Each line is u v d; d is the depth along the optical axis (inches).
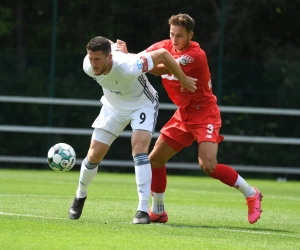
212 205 1374.3
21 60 2502.5
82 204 1005.8
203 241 826.2
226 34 2689.5
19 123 2529.5
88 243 773.3
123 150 2583.7
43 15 2723.9
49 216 1027.9
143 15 2682.1
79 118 2536.9
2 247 732.7
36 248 735.1
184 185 2059.5
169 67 984.3
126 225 935.7
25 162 2603.3
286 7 2721.5
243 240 856.3
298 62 2694.4
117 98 975.0
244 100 2541.8
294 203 1515.7
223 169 1039.6
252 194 1034.1
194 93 1059.9
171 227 948.6
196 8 2667.3
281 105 2546.8
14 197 1333.7
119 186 1854.1
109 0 2674.7
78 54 2517.2
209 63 2608.3
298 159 2630.4
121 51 989.8
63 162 1030.4
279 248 801.6
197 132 1054.4
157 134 2524.6
